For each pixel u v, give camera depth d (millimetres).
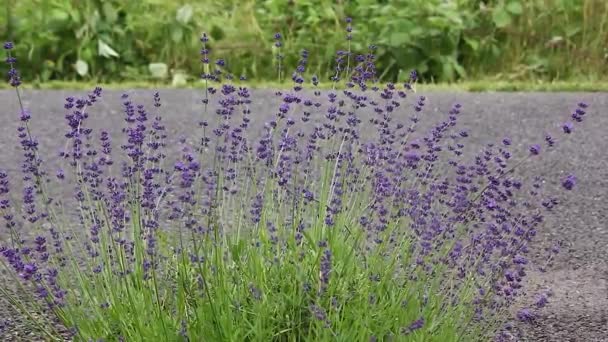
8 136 5875
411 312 2496
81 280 2686
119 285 2674
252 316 2525
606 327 3135
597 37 8516
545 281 3578
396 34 8141
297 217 2783
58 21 8250
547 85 7781
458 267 2766
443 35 8188
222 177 3207
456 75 8328
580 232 4188
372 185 2992
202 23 8555
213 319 2402
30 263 2531
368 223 2797
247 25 8523
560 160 5414
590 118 6539
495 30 8562
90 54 8195
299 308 2400
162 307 2500
